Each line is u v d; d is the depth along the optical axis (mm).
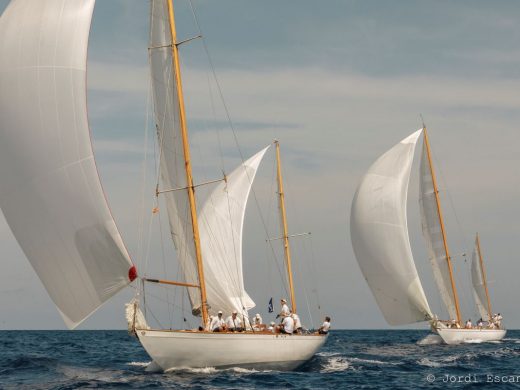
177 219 47000
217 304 52250
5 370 49469
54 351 77125
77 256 39281
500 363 57719
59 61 39188
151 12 47094
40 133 38750
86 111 39375
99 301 39750
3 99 38656
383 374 48719
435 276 86812
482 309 111750
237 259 54469
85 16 39906
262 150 58125
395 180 77125
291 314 50875
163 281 42750
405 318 78625
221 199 54812
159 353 41125
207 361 42906
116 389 37469
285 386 40062
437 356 65438
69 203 38969
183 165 46562
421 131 78875
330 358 62000
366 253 77688
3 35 39000
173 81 46719
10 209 39188
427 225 87000
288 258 59125
